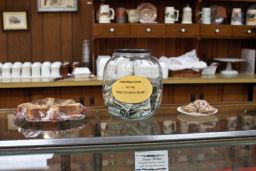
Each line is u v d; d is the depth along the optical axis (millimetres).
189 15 2898
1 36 2893
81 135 1011
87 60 2914
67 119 1091
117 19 2830
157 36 2801
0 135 1000
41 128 1068
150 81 1125
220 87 2807
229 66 3141
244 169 1228
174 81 2662
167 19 2889
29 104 1150
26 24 2895
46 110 1087
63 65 2773
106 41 3010
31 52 2945
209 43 3193
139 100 1110
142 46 3076
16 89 2494
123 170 1059
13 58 2930
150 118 1165
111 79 1129
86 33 2984
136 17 2850
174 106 1357
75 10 2932
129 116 1117
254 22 3006
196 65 2836
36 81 2496
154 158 1041
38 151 970
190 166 1184
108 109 1167
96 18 2838
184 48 3131
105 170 1084
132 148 1013
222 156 1217
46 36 2945
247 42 3258
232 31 2936
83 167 1092
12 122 1124
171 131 1059
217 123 1151
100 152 1001
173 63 2857
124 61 1122
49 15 2926
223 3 3121
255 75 2986
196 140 1042
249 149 1215
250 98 2867
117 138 1001
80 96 2576
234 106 1394
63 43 2971
